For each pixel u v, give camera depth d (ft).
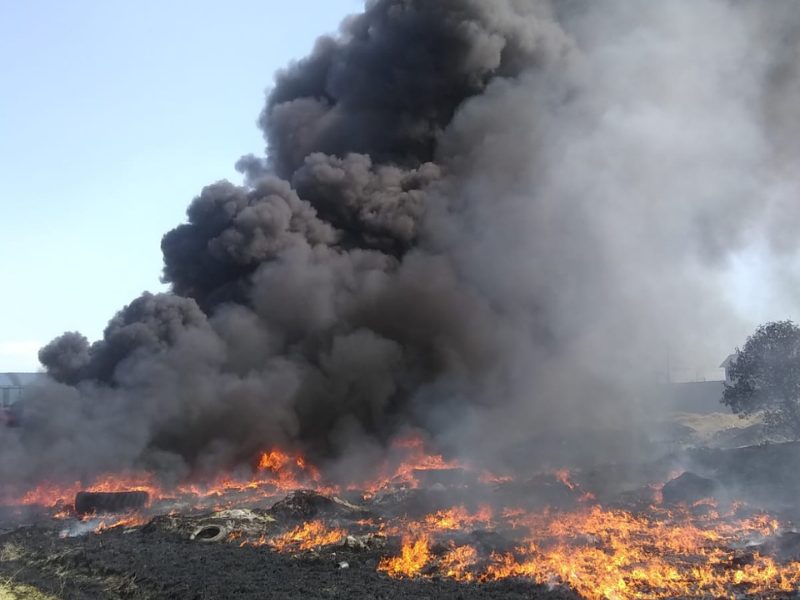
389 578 61.72
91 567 67.31
